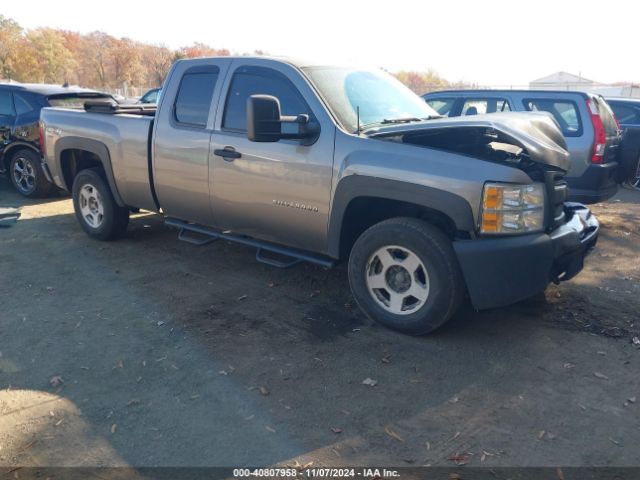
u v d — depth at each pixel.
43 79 56.81
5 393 3.35
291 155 4.34
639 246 6.36
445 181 3.64
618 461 2.72
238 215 4.87
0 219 7.25
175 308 4.57
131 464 2.73
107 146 5.82
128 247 6.22
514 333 4.08
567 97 7.26
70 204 8.43
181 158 5.12
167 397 3.30
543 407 3.17
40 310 4.54
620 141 7.29
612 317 4.34
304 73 4.43
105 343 3.98
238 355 3.79
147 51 61.53
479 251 3.60
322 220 4.28
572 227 4.09
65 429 3.01
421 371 3.57
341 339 4.01
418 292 3.92
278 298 4.77
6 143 8.84
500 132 3.60
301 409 3.18
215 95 4.90
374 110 4.54
